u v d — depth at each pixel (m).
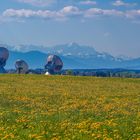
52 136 22.70
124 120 29.84
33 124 27.28
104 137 21.92
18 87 61.66
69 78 84.00
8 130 24.67
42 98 47.81
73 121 29.73
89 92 56.69
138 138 21.64
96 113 34.88
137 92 58.31
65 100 46.53
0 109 37.25
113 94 54.47
